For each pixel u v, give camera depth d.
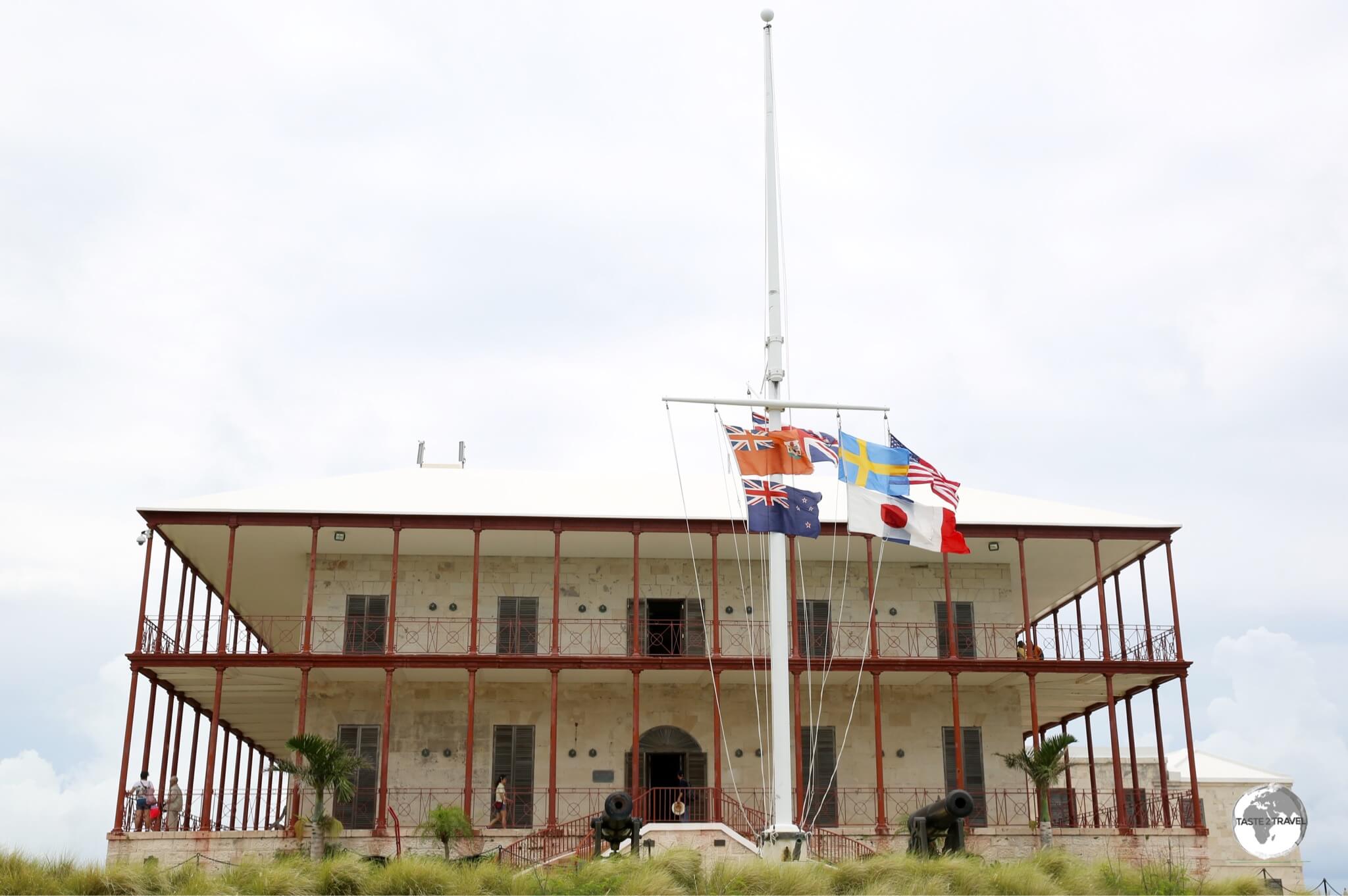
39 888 19.66
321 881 21.36
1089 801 42.69
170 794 31.19
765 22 29.61
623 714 34.59
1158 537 33.25
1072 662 32.44
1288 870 37.50
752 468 25.94
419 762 33.78
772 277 27.47
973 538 33.47
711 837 27.86
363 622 34.78
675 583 35.84
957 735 31.48
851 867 22.36
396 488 34.66
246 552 35.00
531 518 32.22
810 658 32.44
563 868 24.25
